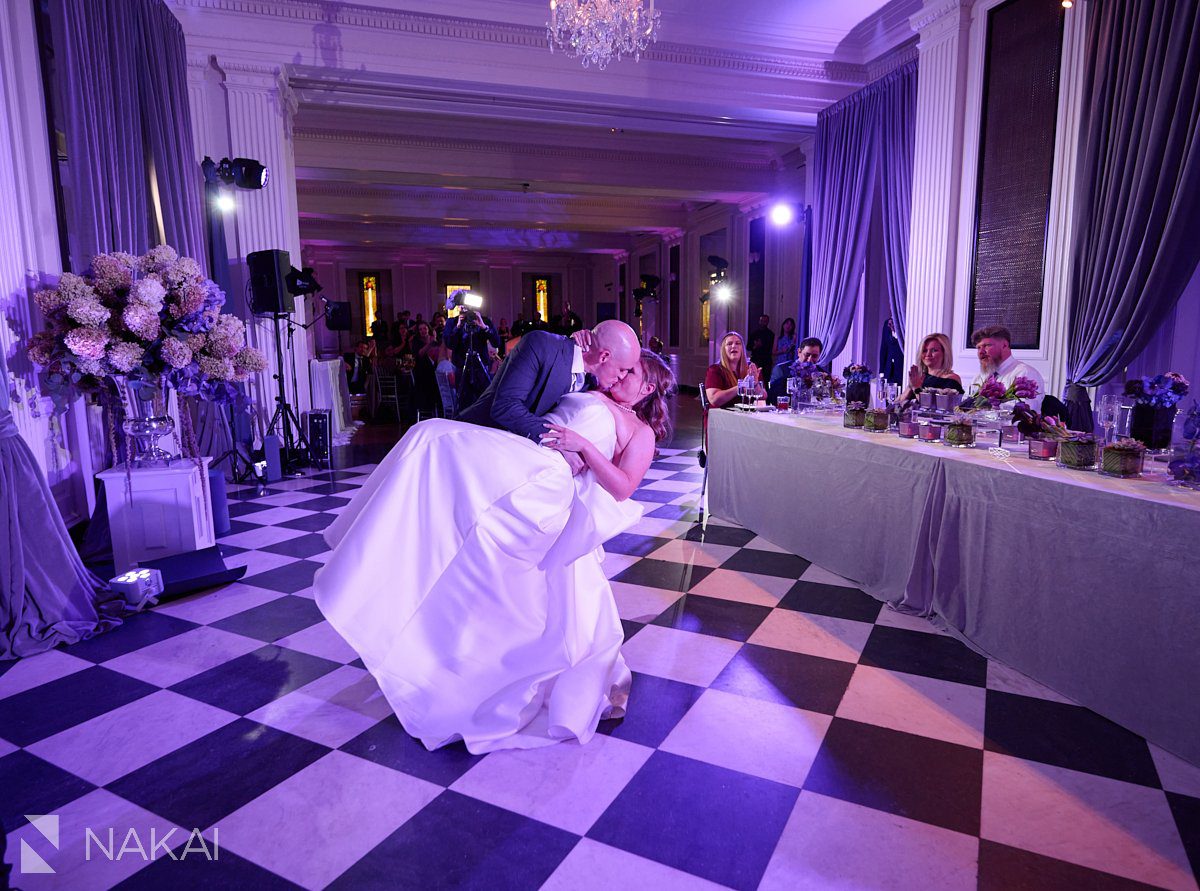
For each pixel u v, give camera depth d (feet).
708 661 8.75
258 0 20.30
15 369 11.24
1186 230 12.70
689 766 6.53
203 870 5.19
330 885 5.04
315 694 7.93
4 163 11.07
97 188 13.64
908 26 22.07
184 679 8.29
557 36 22.41
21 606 9.07
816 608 10.46
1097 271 14.34
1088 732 7.05
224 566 11.51
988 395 10.63
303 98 26.02
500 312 71.10
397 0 20.75
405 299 68.44
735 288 44.50
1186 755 6.50
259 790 6.17
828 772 6.42
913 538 10.13
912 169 21.38
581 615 7.80
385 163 33.19
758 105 24.88
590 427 7.18
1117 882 5.07
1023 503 8.23
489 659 7.11
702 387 16.85
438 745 6.79
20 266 11.48
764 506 14.10
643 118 27.58
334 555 6.61
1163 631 6.63
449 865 5.25
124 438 11.82
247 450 20.01
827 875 5.15
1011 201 17.40
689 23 22.44
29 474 9.50
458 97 25.50
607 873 5.17
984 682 8.15
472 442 6.82
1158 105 12.87
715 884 5.07
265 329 22.11
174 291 11.85
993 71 17.78
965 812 5.85
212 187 20.80
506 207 47.52
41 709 7.59
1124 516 6.93
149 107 16.70
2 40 11.22
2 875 4.08
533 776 6.38
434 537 6.81
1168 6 12.75
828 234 25.77
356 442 27.76
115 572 11.50
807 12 21.67
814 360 15.92
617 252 66.33
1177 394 8.39
